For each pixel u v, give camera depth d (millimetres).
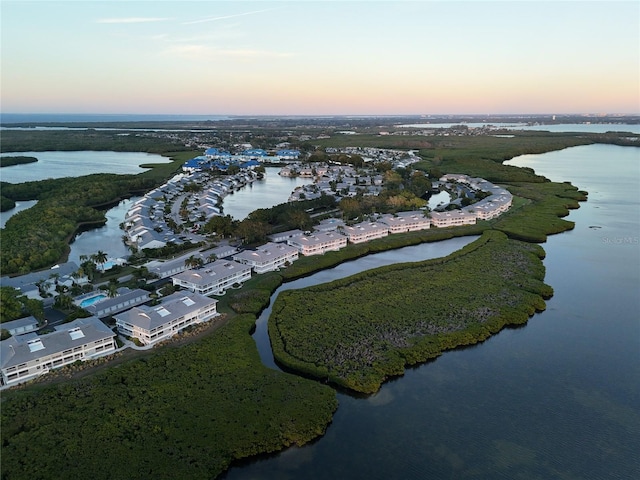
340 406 99688
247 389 101250
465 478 81125
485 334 128000
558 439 90500
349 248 199500
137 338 121438
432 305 143375
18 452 82312
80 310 132000
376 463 84375
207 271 155625
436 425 94125
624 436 91438
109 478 77688
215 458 83188
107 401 96250
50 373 106875
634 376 111125
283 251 181625
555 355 120125
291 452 86938
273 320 132750
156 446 84875
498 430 92812
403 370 111938
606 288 162750
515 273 170875
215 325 130875
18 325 122188
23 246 182125
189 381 103438
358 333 125938
